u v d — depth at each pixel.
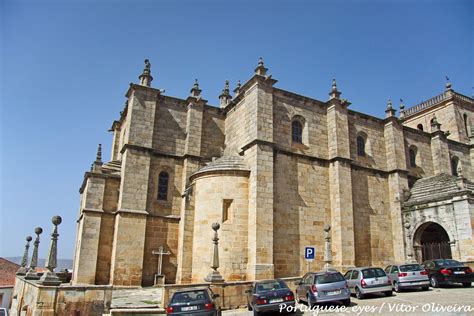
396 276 21.70
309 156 30.94
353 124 34.88
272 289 16.70
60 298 16.69
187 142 31.52
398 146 36.16
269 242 26.12
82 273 26.77
